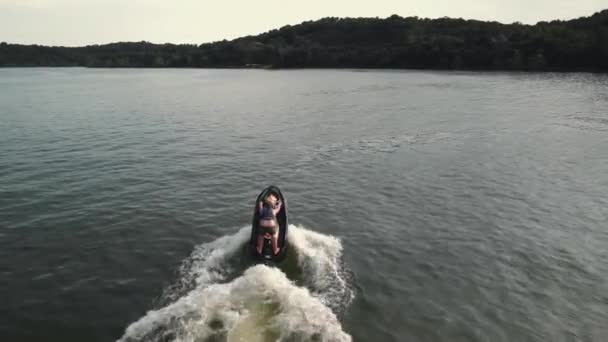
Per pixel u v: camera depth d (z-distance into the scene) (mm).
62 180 21391
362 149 28281
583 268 13391
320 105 50875
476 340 10164
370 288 12039
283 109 47562
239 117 41938
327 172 23219
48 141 30141
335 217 17188
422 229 16109
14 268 13133
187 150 27906
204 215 17250
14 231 15617
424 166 24188
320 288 11867
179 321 9906
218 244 14609
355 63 148000
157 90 72250
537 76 90312
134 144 29453
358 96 60281
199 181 21547
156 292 11875
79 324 10578
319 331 9867
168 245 14641
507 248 14656
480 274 13008
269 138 31781
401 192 20031
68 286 12188
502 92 62125
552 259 13930
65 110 46281
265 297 10633
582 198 19172
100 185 20703
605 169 23312
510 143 29578
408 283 12414
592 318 11062
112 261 13570
